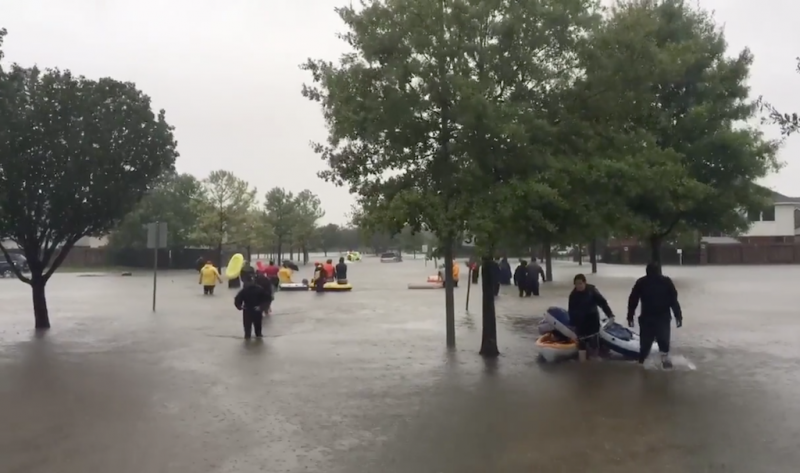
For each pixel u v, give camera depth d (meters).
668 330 12.38
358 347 15.07
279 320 20.52
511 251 18.50
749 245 68.44
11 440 8.07
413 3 12.38
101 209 18.12
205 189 62.09
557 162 11.89
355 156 13.91
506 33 12.27
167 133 19.14
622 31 12.62
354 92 12.81
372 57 12.61
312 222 83.75
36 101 17.14
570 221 12.17
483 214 11.50
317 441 7.95
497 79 12.55
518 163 11.99
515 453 7.45
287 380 11.47
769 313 21.27
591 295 13.38
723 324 18.45
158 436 8.19
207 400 10.04
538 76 12.48
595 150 12.50
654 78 13.12
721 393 10.20
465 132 11.94
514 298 28.08
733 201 18.12
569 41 12.52
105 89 18.08
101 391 10.67
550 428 8.41
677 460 7.15
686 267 60.91
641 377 11.47
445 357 13.68
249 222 62.69
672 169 13.34
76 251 71.88
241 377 11.75
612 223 12.50
